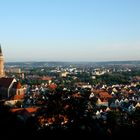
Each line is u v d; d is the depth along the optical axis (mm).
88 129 39750
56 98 40312
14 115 43219
